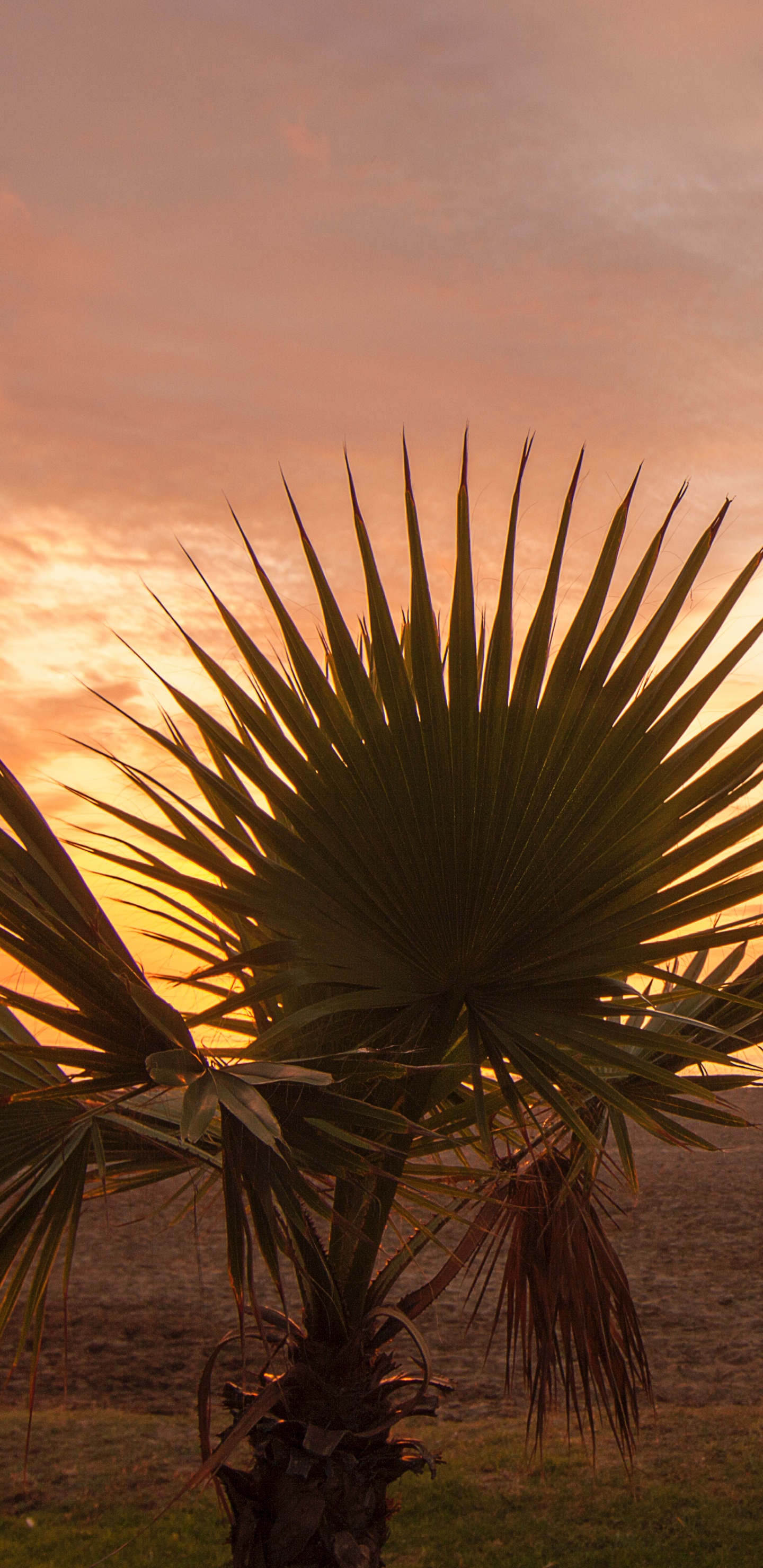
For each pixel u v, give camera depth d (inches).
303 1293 112.7
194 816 92.9
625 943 97.0
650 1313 385.4
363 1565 100.5
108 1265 426.0
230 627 94.4
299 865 95.8
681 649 92.9
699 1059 95.3
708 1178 579.8
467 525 90.5
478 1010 103.3
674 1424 285.0
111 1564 204.4
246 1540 104.7
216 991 111.4
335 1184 112.1
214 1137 111.7
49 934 83.4
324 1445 102.7
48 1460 260.8
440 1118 114.2
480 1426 291.7
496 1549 216.1
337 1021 104.8
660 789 93.4
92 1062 89.9
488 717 92.4
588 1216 123.9
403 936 97.9
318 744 95.1
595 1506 234.4
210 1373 109.9
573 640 92.5
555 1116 125.0
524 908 96.8
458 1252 122.6
